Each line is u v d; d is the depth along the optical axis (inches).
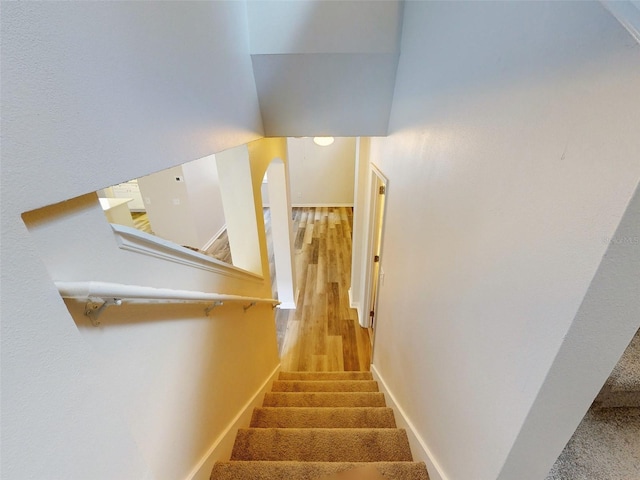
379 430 64.7
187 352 42.8
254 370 79.5
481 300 34.0
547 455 29.2
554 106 22.6
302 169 307.0
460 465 40.1
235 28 54.6
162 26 30.9
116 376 27.8
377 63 67.3
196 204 205.2
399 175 70.0
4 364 16.3
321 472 51.9
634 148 16.9
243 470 51.5
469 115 36.2
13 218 16.4
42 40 17.4
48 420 18.9
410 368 62.4
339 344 136.0
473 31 34.8
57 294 19.6
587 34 19.5
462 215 38.4
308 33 62.5
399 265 70.9
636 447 40.7
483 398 33.9
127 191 279.9
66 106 19.3
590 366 23.7
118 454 25.1
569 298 21.9
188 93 37.0
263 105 74.6
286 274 152.1
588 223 20.2
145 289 28.0
